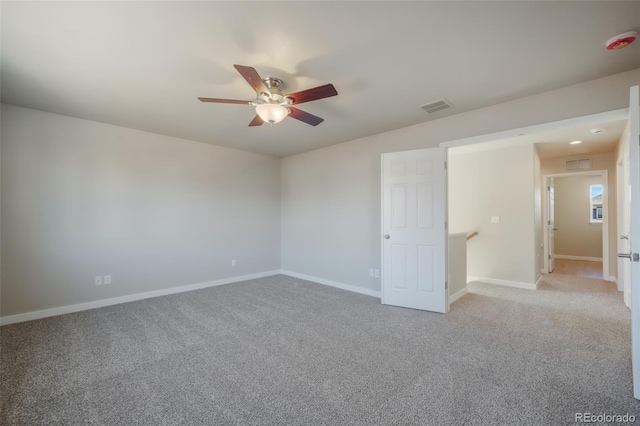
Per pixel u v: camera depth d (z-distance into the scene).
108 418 1.71
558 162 5.77
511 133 2.99
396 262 3.73
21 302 3.25
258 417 1.72
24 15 1.74
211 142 4.70
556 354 2.44
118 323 3.17
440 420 1.69
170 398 1.90
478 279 5.15
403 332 2.92
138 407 1.81
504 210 4.93
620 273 4.43
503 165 4.95
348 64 2.31
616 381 2.05
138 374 2.17
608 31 1.90
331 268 4.87
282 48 2.10
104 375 2.16
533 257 4.63
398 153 3.72
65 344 2.66
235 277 5.12
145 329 3.00
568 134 4.16
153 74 2.48
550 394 1.91
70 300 3.54
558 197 7.79
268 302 3.92
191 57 2.22
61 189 3.50
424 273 3.57
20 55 2.19
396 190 3.73
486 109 3.17
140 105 3.15
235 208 5.13
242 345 2.64
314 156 5.20
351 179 4.59
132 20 1.80
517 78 2.54
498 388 1.98
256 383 2.06
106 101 3.06
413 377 2.12
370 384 2.04
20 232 3.25
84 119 3.62
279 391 1.97
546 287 4.70
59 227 3.48
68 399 1.88
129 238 3.99
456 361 2.34
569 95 2.67
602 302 3.87
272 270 5.69
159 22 1.82
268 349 2.56
